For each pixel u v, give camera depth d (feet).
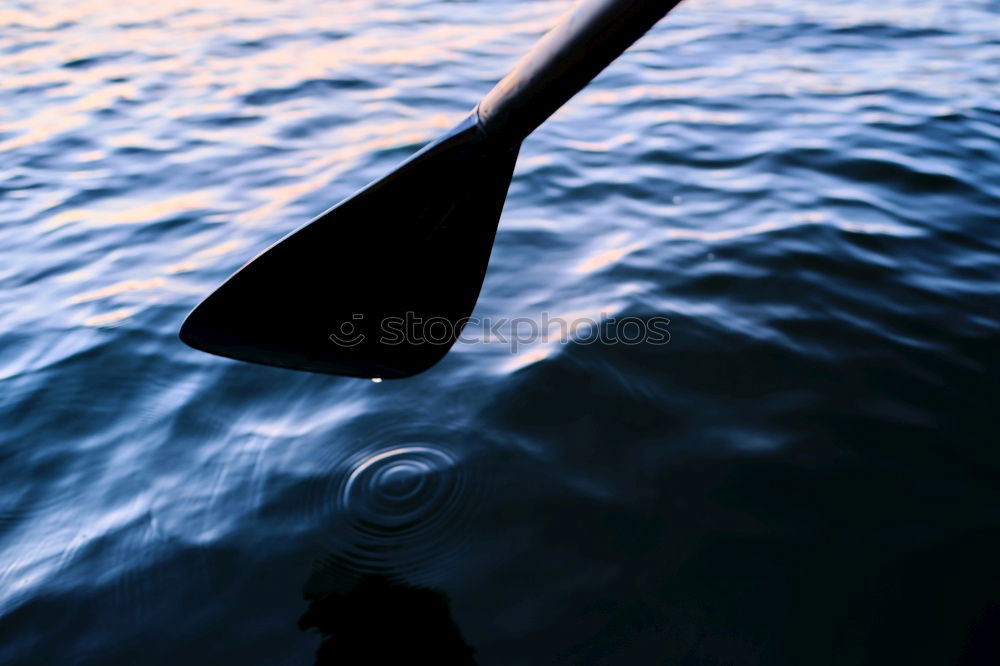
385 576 5.68
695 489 6.41
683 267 9.84
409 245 4.45
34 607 5.49
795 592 5.49
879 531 5.95
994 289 9.12
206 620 5.37
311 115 16.55
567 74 3.41
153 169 13.92
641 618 5.32
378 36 23.00
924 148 13.26
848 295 9.07
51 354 8.58
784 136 14.07
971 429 6.97
